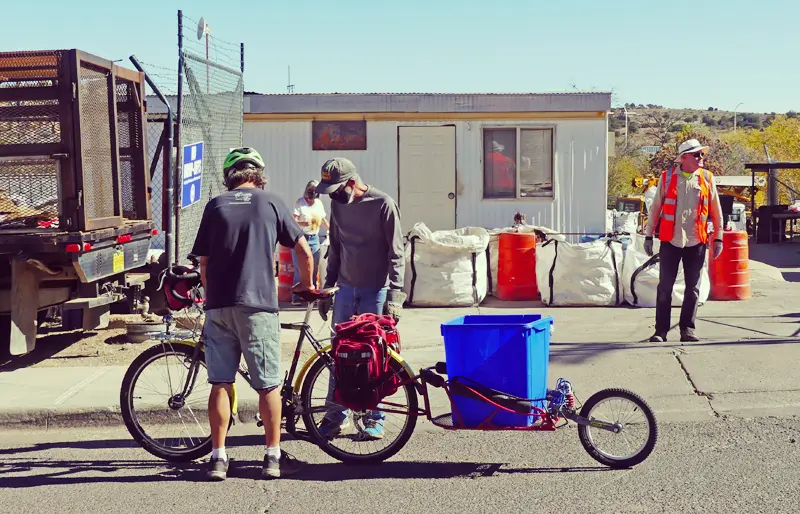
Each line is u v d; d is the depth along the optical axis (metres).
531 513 4.64
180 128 10.44
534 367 5.38
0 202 8.02
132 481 5.36
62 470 5.61
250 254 5.22
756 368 7.44
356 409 5.41
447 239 11.58
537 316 5.65
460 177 15.05
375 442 5.66
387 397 5.77
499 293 12.08
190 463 5.71
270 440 5.34
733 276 11.49
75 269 7.80
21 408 6.61
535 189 15.05
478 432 6.23
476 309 11.32
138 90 9.46
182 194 10.66
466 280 11.52
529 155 15.02
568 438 6.01
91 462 5.78
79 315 10.10
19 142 7.86
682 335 8.55
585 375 7.44
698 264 8.48
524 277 11.90
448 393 5.44
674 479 5.12
